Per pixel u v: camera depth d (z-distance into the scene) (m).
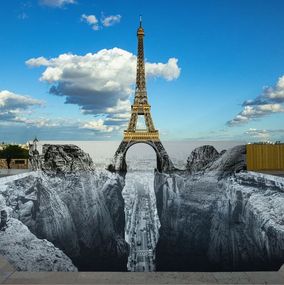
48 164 51.56
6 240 34.03
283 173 50.16
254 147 54.03
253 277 18.05
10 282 17.22
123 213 48.38
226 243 37.53
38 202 41.97
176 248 40.62
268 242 34.56
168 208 48.09
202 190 47.56
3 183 38.03
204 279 17.75
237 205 42.41
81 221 44.53
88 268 34.62
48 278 17.81
